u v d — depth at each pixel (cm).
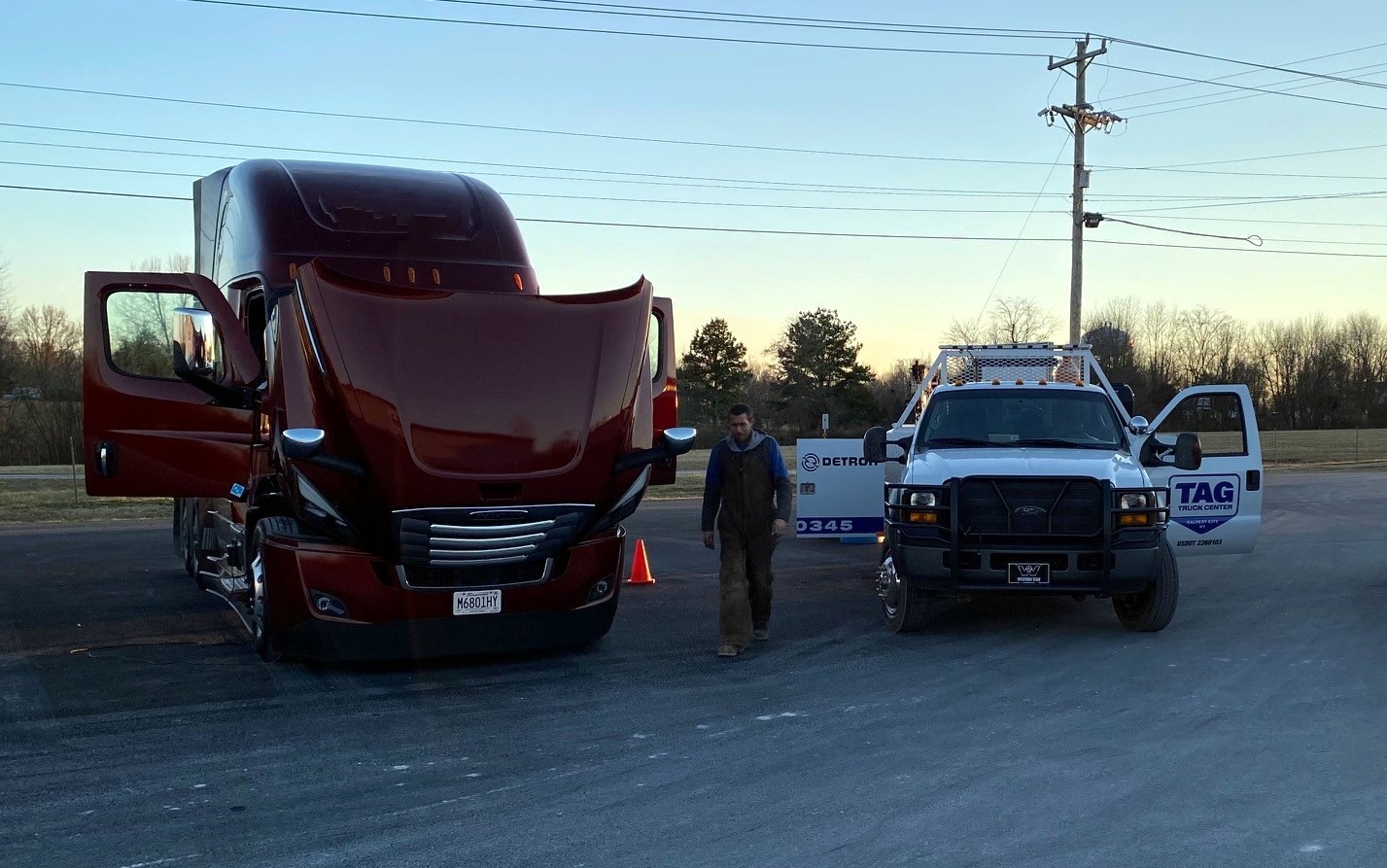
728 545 894
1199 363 7875
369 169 991
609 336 848
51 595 1159
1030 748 629
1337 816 520
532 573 834
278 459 833
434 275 916
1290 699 737
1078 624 1010
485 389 800
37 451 4012
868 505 1374
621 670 835
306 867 469
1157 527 905
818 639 949
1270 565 1429
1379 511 2233
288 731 673
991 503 916
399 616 802
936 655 880
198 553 1136
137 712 713
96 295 899
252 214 935
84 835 505
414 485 773
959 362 1292
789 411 7325
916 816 525
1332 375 7738
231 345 899
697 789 566
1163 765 597
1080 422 1068
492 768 603
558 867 468
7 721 693
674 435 876
